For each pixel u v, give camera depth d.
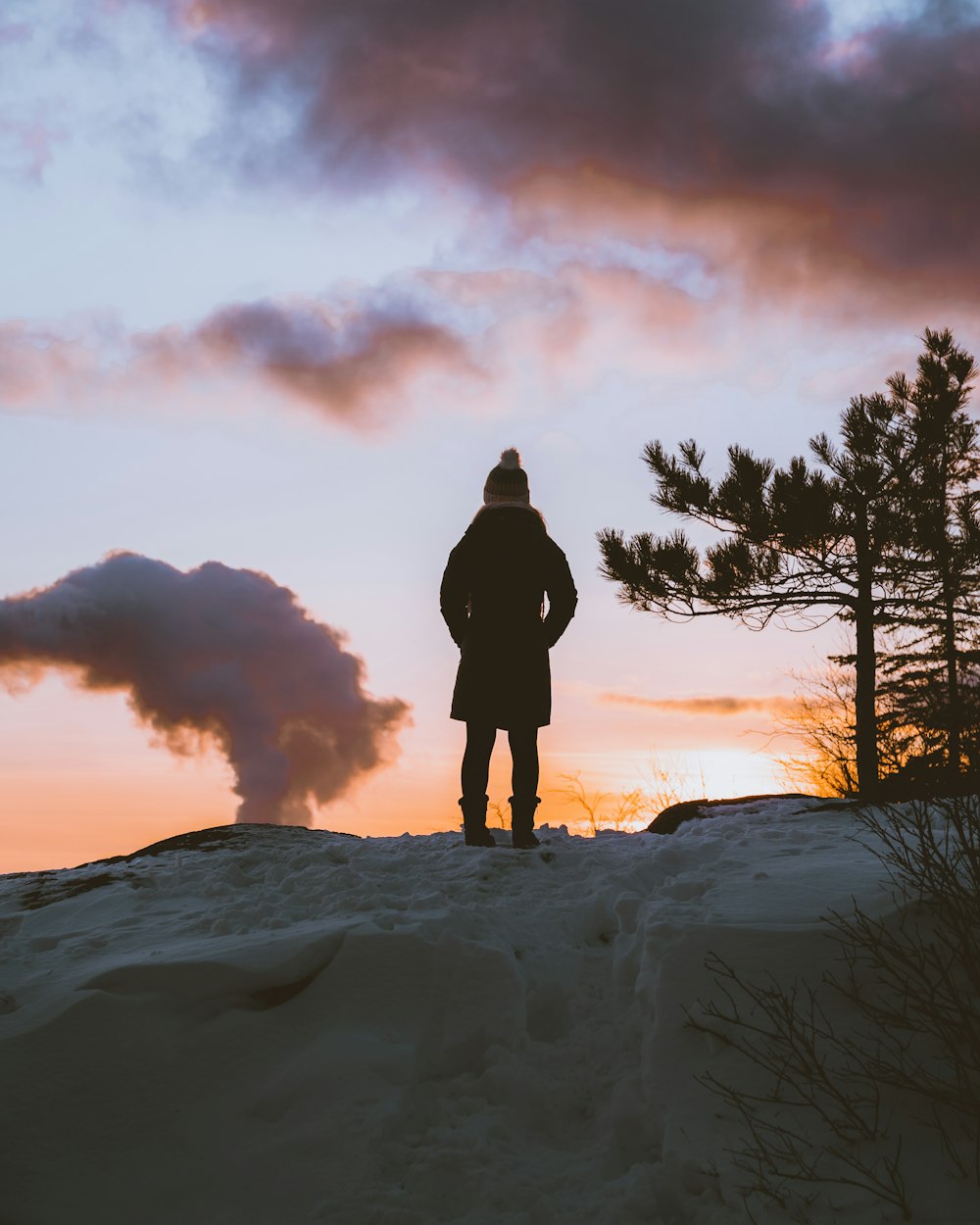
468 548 5.64
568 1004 3.84
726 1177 2.92
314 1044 3.56
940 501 11.40
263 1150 3.23
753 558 11.36
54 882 5.40
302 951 3.80
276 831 6.30
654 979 3.54
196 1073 3.49
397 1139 3.25
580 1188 3.09
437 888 4.63
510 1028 3.60
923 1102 3.01
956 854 3.31
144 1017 3.60
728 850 4.71
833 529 11.06
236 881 5.00
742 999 3.39
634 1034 3.59
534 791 5.45
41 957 4.21
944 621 10.81
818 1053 3.18
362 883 4.64
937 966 3.07
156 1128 3.32
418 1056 3.53
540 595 5.65
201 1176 3.19
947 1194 2.76
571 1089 3.47
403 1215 2.95
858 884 3.87
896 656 10.97
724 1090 3.17
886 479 11.37
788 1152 2.95
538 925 4.27
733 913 3.73
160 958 3.84
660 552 11.52
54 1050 3.44
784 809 5.93
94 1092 3.37
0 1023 3.58
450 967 3.75
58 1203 3.10
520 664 5.50
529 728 5.50
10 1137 3.22
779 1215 2.79
